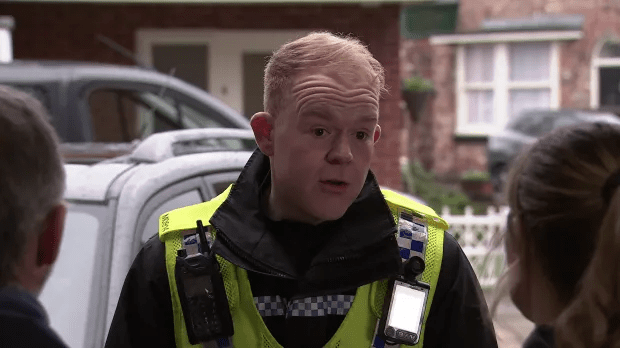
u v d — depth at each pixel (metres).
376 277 1.43
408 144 18.61
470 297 1.49
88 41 10.16
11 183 1.03
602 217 1.33
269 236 1.46
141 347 1.52
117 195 2.22
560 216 1.36
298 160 1.38
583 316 1.30
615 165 1.34
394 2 9.62
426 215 1.52
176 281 1.47
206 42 10.24
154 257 1.53
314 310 1.44
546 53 18.34
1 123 1.04
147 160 2.41
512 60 18.55
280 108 1.41
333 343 1.43
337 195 1.40
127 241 2.14
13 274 1.06
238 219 1.48
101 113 7.07
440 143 18.91
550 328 1.40
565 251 1.37
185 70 10.29
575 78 18.27
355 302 1.44
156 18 10.18
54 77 4.55
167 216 1.56
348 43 1.40
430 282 1.46
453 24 18.38
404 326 1.43
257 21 10.16
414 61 18.95
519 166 1.45
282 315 1.46
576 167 1.35
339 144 1.38
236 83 10.27
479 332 1.48
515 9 18.53
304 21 10.07
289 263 1.44
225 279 1.47
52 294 2.15
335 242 1.44
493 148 16.03
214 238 1.50
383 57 9.72
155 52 10.27
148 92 4.48
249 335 1.45
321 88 1.35
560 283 1.38
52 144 1.10
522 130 15.84
